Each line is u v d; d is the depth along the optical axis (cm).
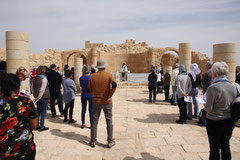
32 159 199
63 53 2541
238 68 793
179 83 500
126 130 472
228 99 233
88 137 425
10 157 178
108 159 321
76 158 325
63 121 553
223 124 239
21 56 626
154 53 2269
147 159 319
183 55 1036
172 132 452
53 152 348
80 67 1201
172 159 318
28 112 189
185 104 515
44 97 459
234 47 538
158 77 1123
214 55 571
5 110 174
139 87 1454
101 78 358
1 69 735
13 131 177
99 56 2395
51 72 574
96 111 371
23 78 370
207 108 244
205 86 522
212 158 250
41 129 466
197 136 423
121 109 714
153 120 561
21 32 625
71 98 516
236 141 390
